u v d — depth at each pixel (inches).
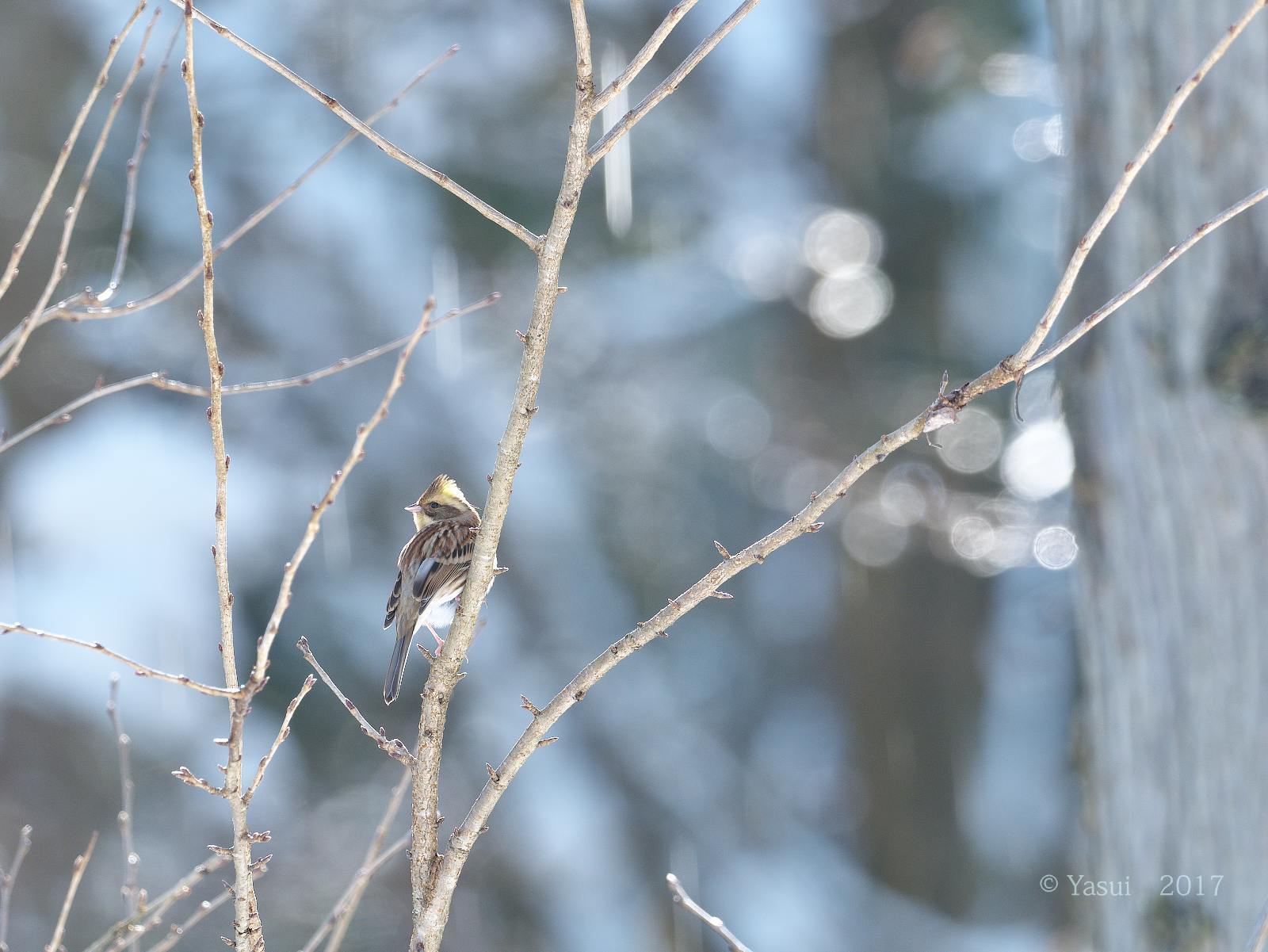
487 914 644.1
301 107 645.3
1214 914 217.5
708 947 688.4
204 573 580.7
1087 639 244.1
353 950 549.3
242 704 130.3
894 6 718.5
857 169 740.7
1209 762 217.6
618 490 730.8
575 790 682.2
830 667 807.1
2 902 182.5
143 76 598.2
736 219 737.6
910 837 778.8
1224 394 207.2
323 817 578.6
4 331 574.2
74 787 536.7
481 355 710.5
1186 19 211.3
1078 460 238.7
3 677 531.5
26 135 576.4
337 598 603.5
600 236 657.6
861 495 752.3
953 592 790.5
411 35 641.6
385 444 652.1
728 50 768.9
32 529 562.6
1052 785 810.2
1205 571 215.5
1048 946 781.9
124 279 598.2
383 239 673.6
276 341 646.5
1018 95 709.9
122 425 605.0
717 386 747.4
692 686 775.7
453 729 662.5
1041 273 732.7
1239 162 206.8
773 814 757.9
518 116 629.0
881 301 733.9
